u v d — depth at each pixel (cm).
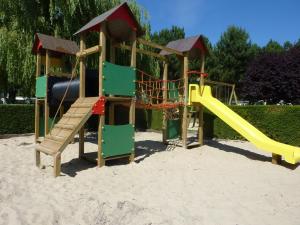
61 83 953
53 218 412
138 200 489
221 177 657
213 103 984
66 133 666
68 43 1072
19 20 1383
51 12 1366
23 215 416
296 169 748
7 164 718
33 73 1359
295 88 2631
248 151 983
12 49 1351
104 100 720
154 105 974
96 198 488
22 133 1287
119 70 752
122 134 759
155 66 1731
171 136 1109
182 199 507
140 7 1670
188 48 1010
